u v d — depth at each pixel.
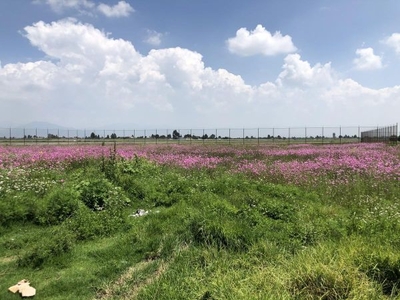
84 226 6.50
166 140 58.12
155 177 11.16
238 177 11.52
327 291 3.31
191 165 14.31
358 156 16.92
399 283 3.68
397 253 4.15
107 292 4.21
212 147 28.44
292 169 12.55
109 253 5.44
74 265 5.07
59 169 12.88
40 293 4.22
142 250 5.46
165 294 3.75
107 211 7.45
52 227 6.71
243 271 4.16
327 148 24.95
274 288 3.49
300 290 3.44
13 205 7.17
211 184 9.77
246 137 56.69
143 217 7.23
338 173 11.78
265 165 13.80
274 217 6.70
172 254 5.11
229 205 6.96
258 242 5.08
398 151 20.12
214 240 5.26
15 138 65.00
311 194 8.95
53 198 7.50
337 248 4.43
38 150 20.86
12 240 5.96
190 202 8.05
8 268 4.93
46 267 4.97
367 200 7.98
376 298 3.27
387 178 10.73
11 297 4.09
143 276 4.52
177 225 6.14
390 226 5.78
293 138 59.47
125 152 19.12
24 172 10.96
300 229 5.61
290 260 4.32
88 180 8.98
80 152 18.03
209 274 4.20
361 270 3.80
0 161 13.77
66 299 4.09
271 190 9.12
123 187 9.47
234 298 3.24
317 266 3.68
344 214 6.89
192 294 3.64
